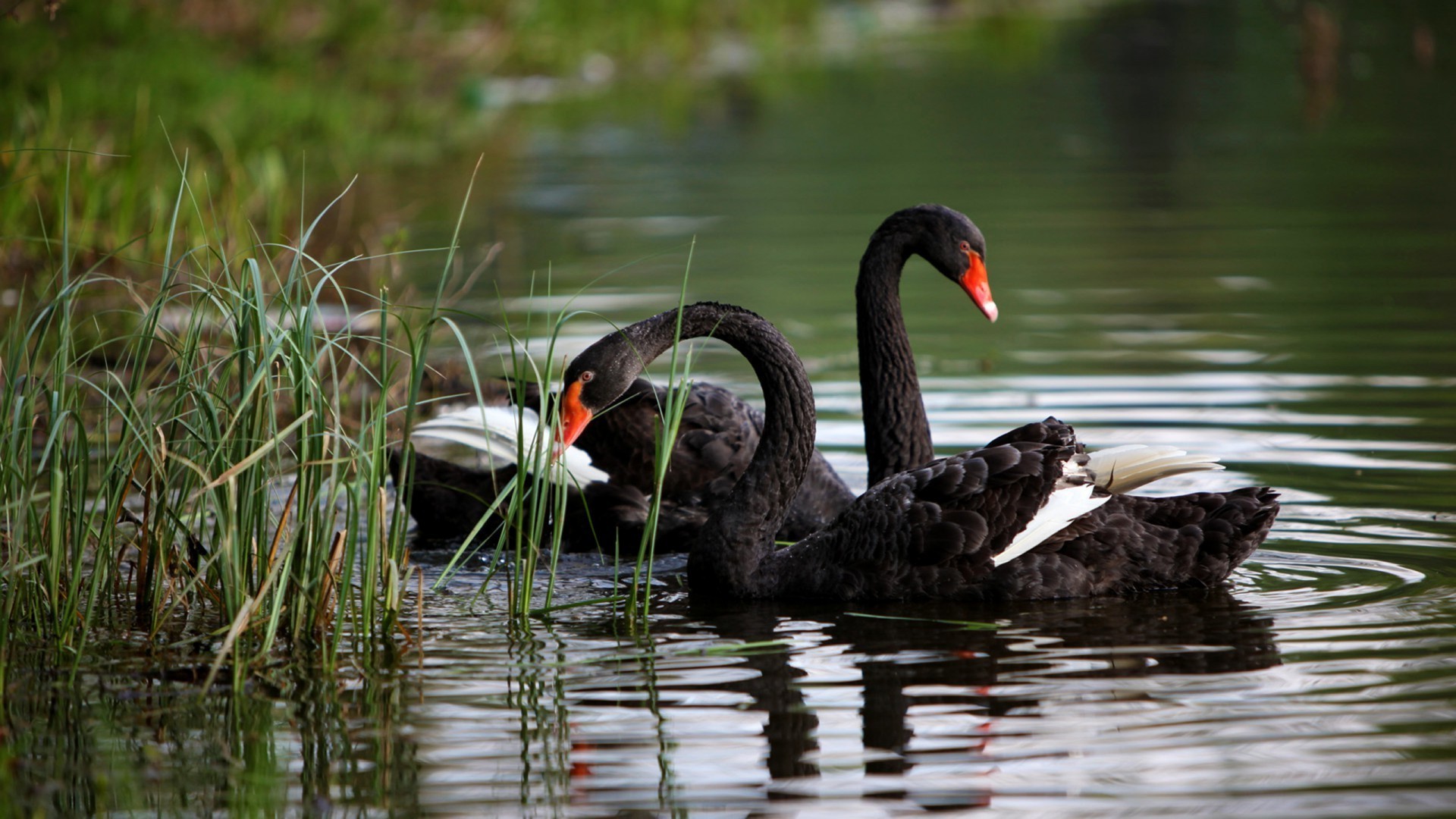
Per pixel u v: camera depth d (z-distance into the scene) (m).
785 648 8.47
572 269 20.58
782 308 18.53
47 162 18.58
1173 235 22.11
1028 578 9.31
